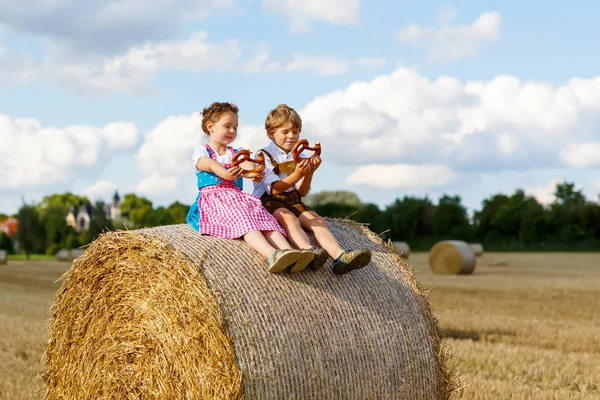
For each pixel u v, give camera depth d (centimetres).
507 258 4562
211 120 633
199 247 586
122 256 619
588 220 7431
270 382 536
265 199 650
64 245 9031
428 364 632
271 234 608
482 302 1877
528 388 846
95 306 648
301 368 552
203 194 631
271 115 649
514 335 1291
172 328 565
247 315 547
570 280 2641
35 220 9075
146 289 593
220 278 561
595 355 1098
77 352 670
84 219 13250
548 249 6812
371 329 602
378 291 630
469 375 919
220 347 530
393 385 603
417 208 7825
